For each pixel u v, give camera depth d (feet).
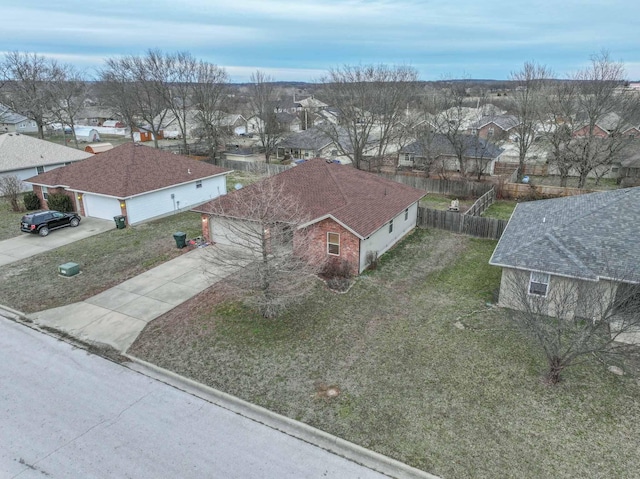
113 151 96.32
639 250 46.01
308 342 44.75
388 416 34.50
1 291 56.70
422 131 141.38
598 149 110.52
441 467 29.76
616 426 33.22
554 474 29.12
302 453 31.17
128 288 57.31
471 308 51.47
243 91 473.26
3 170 103.91
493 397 36.47
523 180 129.80
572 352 38.06
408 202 75.72
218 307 51.80
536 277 48.14
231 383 38.81
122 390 38.06
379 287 57.36
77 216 83.10
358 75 134.51
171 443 32.01
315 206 63.98
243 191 72.08
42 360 42.29
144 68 179.01
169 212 90.68
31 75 205.67
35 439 32.32
